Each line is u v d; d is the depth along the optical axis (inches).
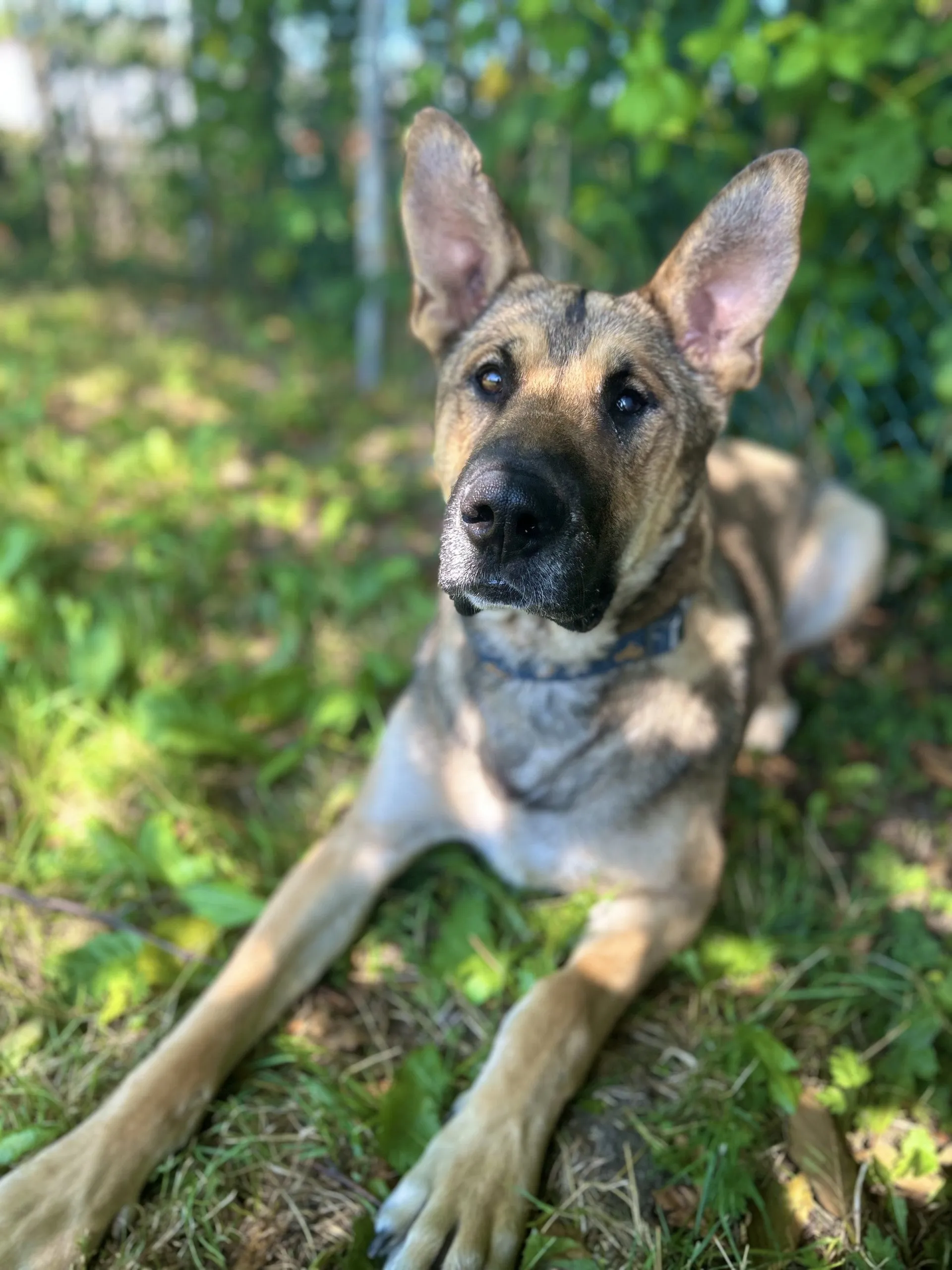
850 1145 18.9
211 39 71.1
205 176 90.1
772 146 37.0
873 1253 16.5
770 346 35.9
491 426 19.4
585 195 40.3
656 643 21.2
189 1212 16.3
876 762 30.6
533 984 20.5
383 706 31.1
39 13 98.5
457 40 49.8
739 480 31.6
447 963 21.8
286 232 68.1
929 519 37.2
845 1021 21.6
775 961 23.1
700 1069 19.8
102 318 79.3
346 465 48.9
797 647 34.9
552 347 19.7
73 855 24.0
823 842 27.0
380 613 36.6
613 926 21.3
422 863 25.1
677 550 21.0
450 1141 16.9
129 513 42.1
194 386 61.4
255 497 45.5
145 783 26.6
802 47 29.1
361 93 57.9
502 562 17.6
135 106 107.7
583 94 39.5
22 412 48.7
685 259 20.7
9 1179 15.6
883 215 35.4
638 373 19.8
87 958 20.8
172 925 21.6
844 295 35.3
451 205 21.7
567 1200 17.3
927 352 36.9
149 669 31.1
